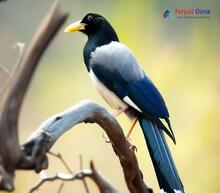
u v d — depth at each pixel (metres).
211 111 15.09
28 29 17.69
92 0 17.77
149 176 13.98
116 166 13.95
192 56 16.44
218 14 17.19
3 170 4.54
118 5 17.67
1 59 11.09
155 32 17.23
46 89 16.39
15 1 17.80
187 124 15.00
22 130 15.30
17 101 4.45
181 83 15.62
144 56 16.55
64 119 5.71
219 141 14.68
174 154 14.51
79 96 16.36
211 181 14.21
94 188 12.30
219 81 15.78
